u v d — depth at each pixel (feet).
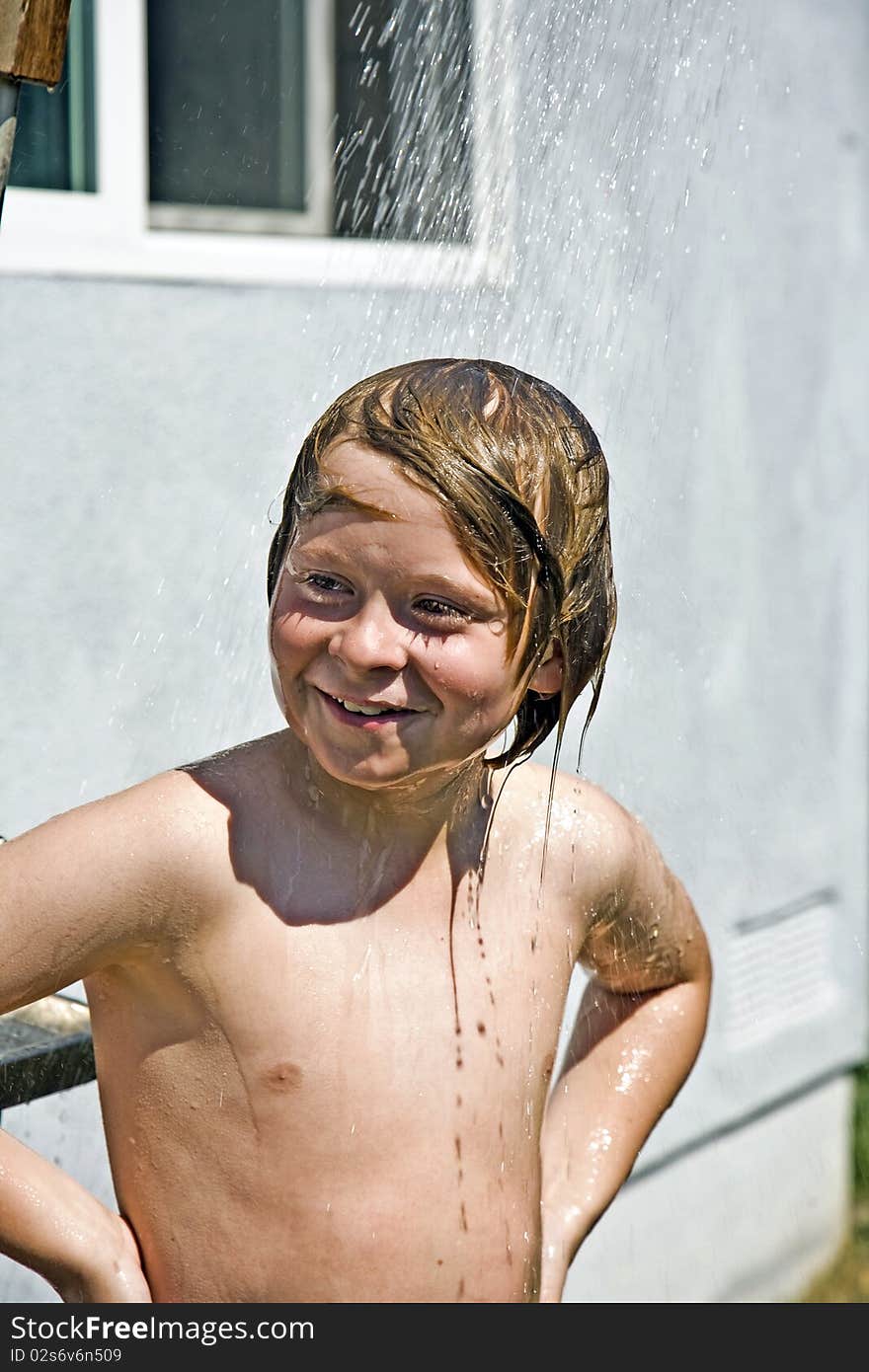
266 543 10.69
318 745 4.42
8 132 4.48
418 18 10.76
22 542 9.50
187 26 10.51
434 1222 4.80
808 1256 16.17
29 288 9.45
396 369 4.66
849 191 15.30
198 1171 4.71
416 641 4.28
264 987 4.62
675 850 13.70
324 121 11.00
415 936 4.87
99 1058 4.92
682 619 13.61
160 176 10.52
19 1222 4.72
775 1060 15.42
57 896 4.40
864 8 15.11
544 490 4.44
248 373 10.51
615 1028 6.21
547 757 11.68
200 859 4.56
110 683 9.92
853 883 16.30
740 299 13.93
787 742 15.24
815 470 15.30
